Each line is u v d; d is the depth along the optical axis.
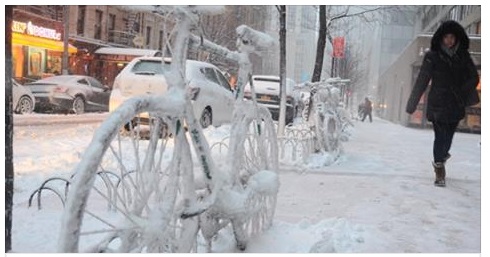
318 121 7.58
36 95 15.71
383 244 3.71
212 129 9.52
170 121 2.61
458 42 5.95
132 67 9.76
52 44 25.88
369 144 10.55
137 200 2.45
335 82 9.38
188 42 2.81
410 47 24.23
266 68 37.22
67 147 8.07
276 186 3.58
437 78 5.88
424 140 12.50
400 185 5.88
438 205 4.97
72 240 1.92
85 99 16.66
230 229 3.58
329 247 3.43
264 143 3.87
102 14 32.72
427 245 3.73
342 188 5.63
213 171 2.91
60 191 4.93
